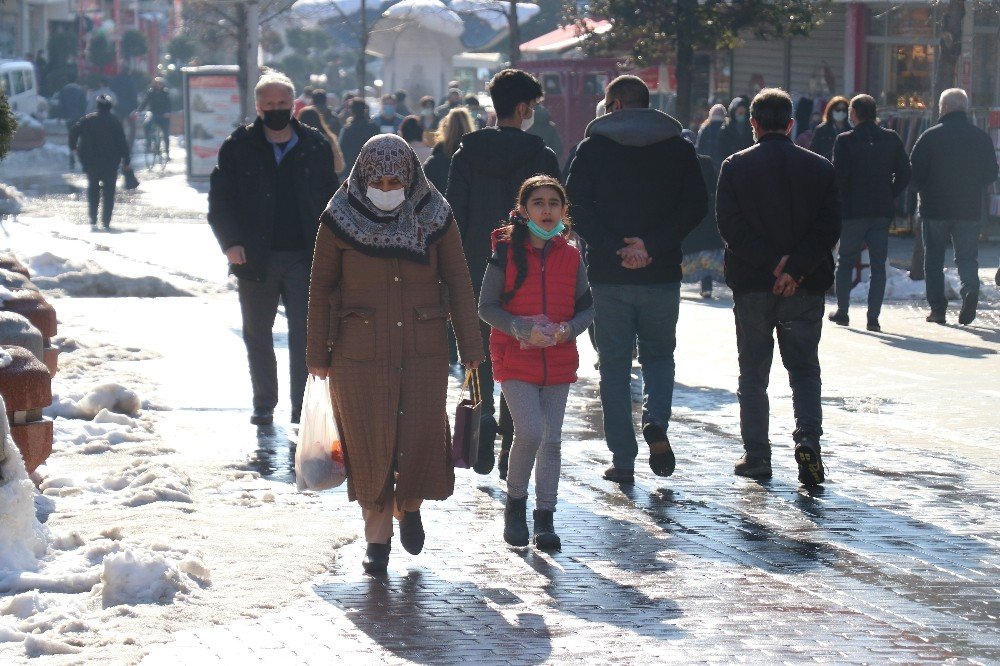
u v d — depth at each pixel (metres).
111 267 32.00
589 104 58.62
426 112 53.81
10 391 12.95
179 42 114.56
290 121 17.02
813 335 14.52
